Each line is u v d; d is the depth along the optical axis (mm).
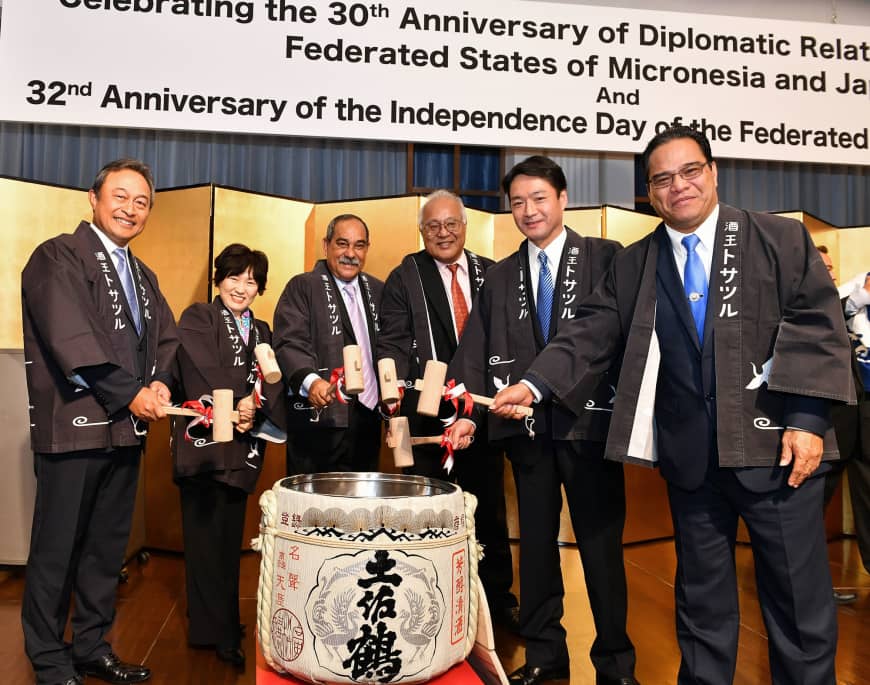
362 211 4215
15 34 3904
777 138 4457
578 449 2072
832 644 1637
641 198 5645
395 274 2857
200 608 2465
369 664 1257
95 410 2076
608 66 4320
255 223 4062
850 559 3996
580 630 2729
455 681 1355
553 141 4262
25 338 2139
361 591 1253
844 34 4523
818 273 1658
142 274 2365
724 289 1705
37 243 3998
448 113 4188
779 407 1661
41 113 3904
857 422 3320
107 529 2232
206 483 2451
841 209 5875
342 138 4117
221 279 2615
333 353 2820
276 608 1331
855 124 4516
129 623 2789
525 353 2219
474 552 1417
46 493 2090
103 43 3961
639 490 4211
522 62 4254
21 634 2633
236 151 5133
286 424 2713
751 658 2410
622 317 1912
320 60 4105
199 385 2428
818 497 1663
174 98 3996
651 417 1794
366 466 2916
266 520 1378
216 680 2242
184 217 3957
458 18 4211
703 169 1731
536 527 2184
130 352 2189
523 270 2287
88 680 2209
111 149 5027
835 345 1598
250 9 4066
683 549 1801
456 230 2771
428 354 2742
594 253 2219
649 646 2533
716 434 1687
